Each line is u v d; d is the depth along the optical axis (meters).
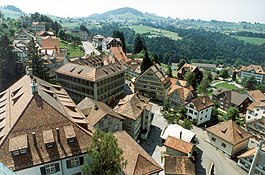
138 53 171.50
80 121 39.22
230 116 83.50
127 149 38.31
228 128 62.44
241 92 109.19
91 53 156.12
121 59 134.00
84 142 34.78
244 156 54.78
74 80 79.12
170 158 49.41
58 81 84.19
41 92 39.28
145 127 64.50
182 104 82.62
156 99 94.50
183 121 76.00
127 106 59.78
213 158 59.09
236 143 58.62
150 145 61.19
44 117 34.56
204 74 153.12
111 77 82.06
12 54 87.25
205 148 63.22
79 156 34.12
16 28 195.25
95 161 30.02
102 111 52.38
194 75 118.19
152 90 94.12
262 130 71.50
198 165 55.84
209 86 137.88
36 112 34.44
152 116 76.06
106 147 30.39
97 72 76.69
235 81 163.25
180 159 49.25
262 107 82.44
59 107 39.16
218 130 63.66
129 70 126.81
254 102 90.19
